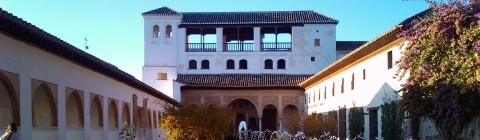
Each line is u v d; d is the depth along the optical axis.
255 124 46.59
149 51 43.62
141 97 27.84
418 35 15.48
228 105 44.94
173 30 43.81
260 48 44.38
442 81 14.60
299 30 44.09
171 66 43.25
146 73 42.69
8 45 11.72
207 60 44.34
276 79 42.94
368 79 24.09
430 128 17.64
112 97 21.55
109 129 21.28
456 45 14.44
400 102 16.08
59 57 15.20
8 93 12.10
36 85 13.49
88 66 17.48
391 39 20.03
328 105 33.09
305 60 44.06
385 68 21.45
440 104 14.55
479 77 13.35
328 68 30.03
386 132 20.83
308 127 31.47
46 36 12.62
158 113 33.62
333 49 43.88
